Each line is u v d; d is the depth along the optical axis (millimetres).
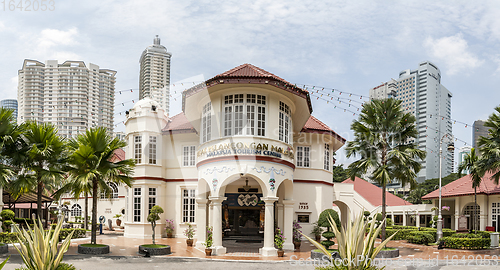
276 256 15953
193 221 23188
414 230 27125
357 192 35625
